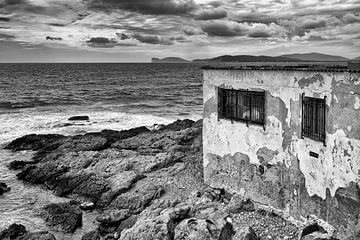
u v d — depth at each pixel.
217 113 17.75
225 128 17.39
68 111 48.59
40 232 15.65
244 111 16.42
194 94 70.56
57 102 57.19
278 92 14.49
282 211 14.82
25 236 15.44
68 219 17.42
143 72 150.50
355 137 11.59
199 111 50.62
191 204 17.19
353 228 11.95
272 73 14.66
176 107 54.09
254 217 15.25
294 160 14.07
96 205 19.56
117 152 25.39
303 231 12.98
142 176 21.23
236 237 13.08
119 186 20.09
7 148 29.73
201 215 15.72
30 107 51.53
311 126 13.26
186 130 29.92
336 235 12.55
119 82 97.94
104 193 19.95
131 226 15.88
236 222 14.93
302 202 13.90
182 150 25.81
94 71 155.12
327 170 12.67
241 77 16.20
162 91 75.75
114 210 18.06
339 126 12.09
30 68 183.88
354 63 12.70
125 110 50.47
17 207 19.36
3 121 40.41
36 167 23.59
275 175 15.00
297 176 14.02
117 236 15.66
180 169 22.00
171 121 42.53
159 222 14.38
